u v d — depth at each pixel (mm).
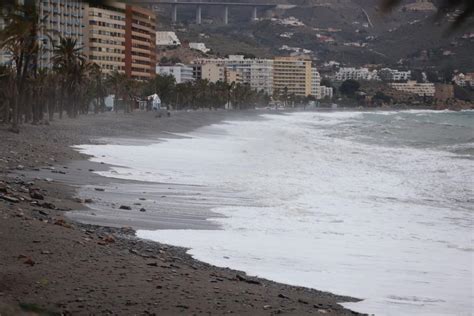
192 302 12477
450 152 70562
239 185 38094
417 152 70000
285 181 40844
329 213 28609
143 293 12812
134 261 15852
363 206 31047
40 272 13680
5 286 12398
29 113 89875
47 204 25203
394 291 15742
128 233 21531
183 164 50969
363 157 61938
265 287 15094
